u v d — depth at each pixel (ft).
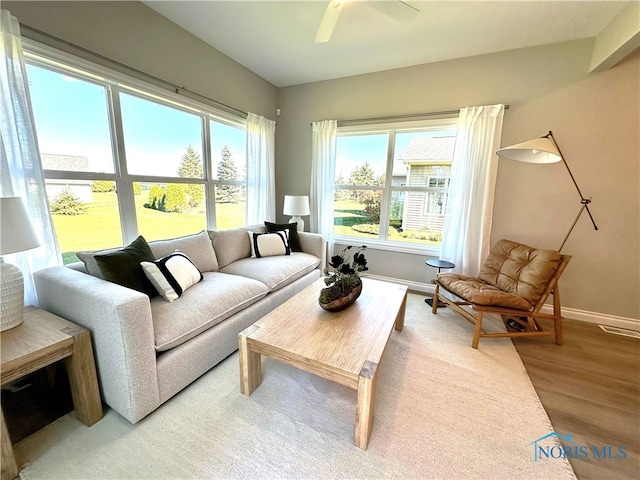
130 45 6.74
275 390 5.19
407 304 9.59
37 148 5.19
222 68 9.43
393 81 10.30
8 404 4.65
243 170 11.27
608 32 6.97
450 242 9.78
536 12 6.73
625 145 7.63
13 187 4.94
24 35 5.07
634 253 7.88
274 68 10.52
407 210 11.13
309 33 8.08
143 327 4.15
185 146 8.80
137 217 7.61
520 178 8.87
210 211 9.85
